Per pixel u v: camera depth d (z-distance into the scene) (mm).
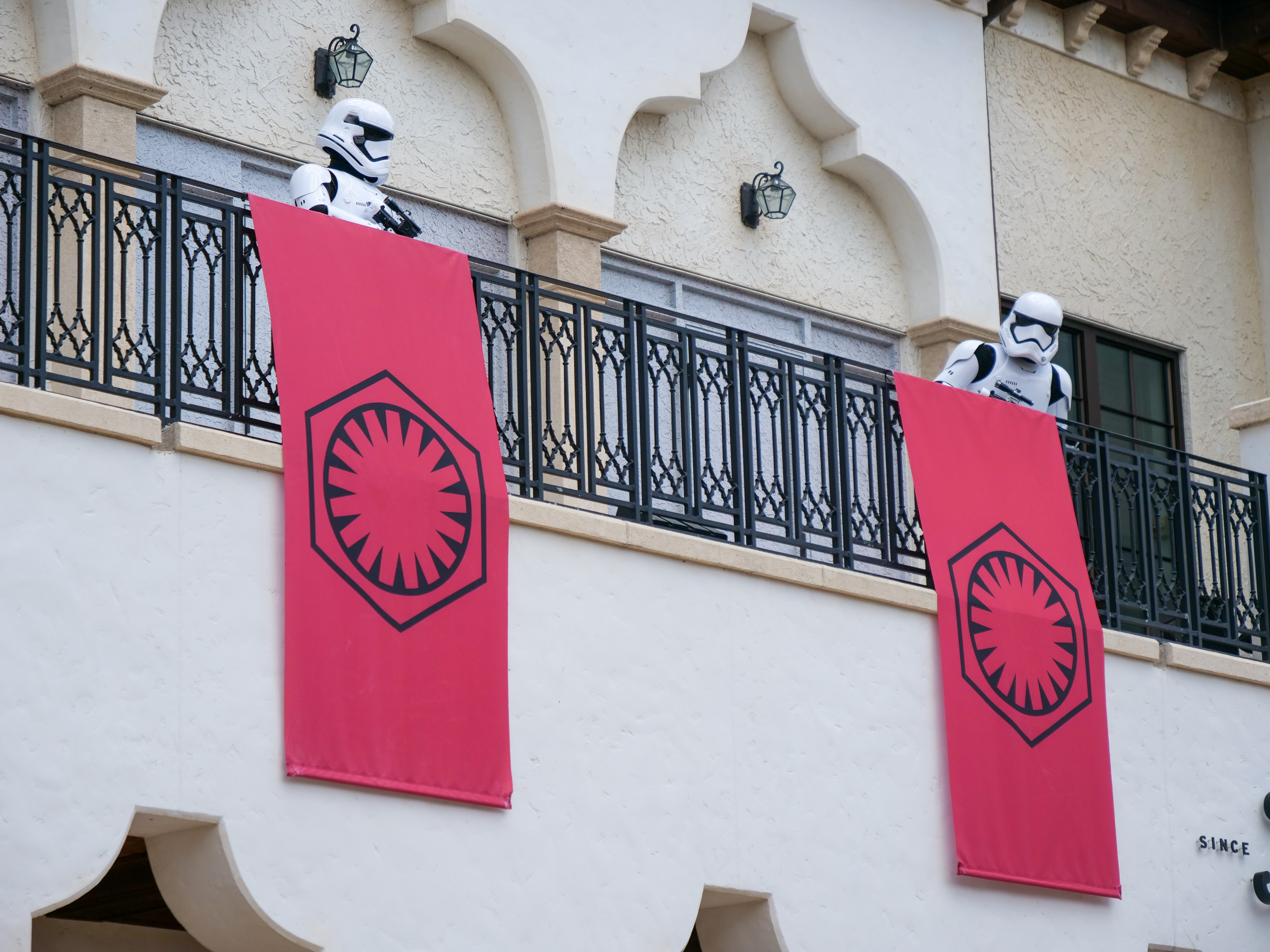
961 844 15344
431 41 17594
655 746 13844
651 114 19031
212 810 11562
